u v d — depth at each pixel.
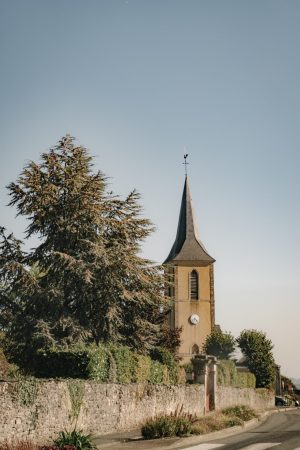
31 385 15.49
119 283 29.31
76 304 30.47
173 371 28.94
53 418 16.28
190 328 56.25
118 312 30.03
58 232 30.91
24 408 15.05
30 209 30.73
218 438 18.20
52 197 30.88
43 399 15.91
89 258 29.72
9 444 13.42
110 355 21.27
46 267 30.42
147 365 24.55
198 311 56.69
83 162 32.34
